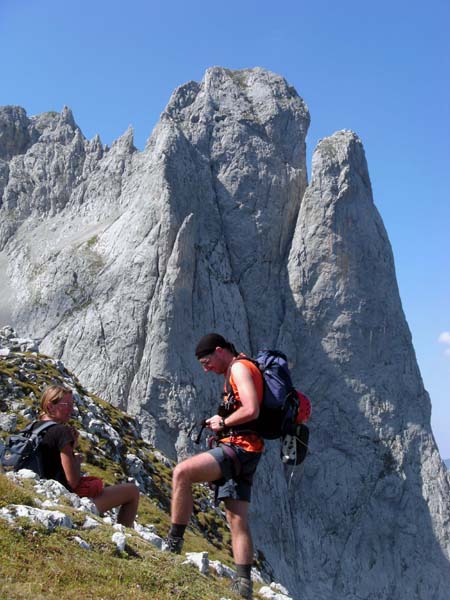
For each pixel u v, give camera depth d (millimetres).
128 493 11875
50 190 169875
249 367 9312
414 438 137125
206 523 29453
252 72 171500
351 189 150000
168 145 144000
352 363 142250
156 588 8562
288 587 109000
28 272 150375
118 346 127125
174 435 118688
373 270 148875
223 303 136125
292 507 126000
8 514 8883
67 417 11859
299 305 145500
